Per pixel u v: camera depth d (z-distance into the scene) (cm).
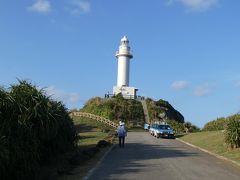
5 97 1636
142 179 1689
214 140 3569
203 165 2192
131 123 8500
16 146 1527
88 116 8006
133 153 2825
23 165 1555
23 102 1744
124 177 1741
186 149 3241
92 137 4641
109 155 2680
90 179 1684
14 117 1641
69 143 2625
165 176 1772
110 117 8812
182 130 6469
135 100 9788
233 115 3206
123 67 10075
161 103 9981
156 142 4028
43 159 2059
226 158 2512
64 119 2458
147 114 9275
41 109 1814
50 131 1919
